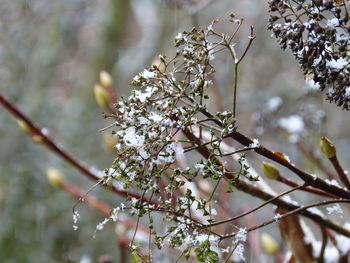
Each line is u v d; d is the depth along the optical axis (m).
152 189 1.87
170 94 1.90
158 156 1.87
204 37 1.92
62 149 3.12
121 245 3.38
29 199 9.20
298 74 9.34
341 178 2.16
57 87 10.76
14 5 10.55
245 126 8.57
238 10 10.11
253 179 1.88
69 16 11.02
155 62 2.54
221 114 1.89
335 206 2.37
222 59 8.75
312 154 3.76
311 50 1.88
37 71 10.48
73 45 11.06
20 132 9.41
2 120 9.40
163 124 1.87
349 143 8.45
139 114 1.88
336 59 1.88
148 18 10.82
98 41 10.86
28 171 9.20
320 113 3.85
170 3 4.66
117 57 10.77
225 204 3.31
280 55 9.84
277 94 8.73
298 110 3.89
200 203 1.89
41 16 10.85
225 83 8.75
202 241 1.91
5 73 10.27
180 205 1.88
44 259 8.86
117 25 10.92
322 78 1.91
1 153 9.38
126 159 1.89
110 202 9.02
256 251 3.50
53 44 10.73
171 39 9.66
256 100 8.73
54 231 9.00
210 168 1.86
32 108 10.16
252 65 9.77
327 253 2.65
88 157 9.84
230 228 3.18
